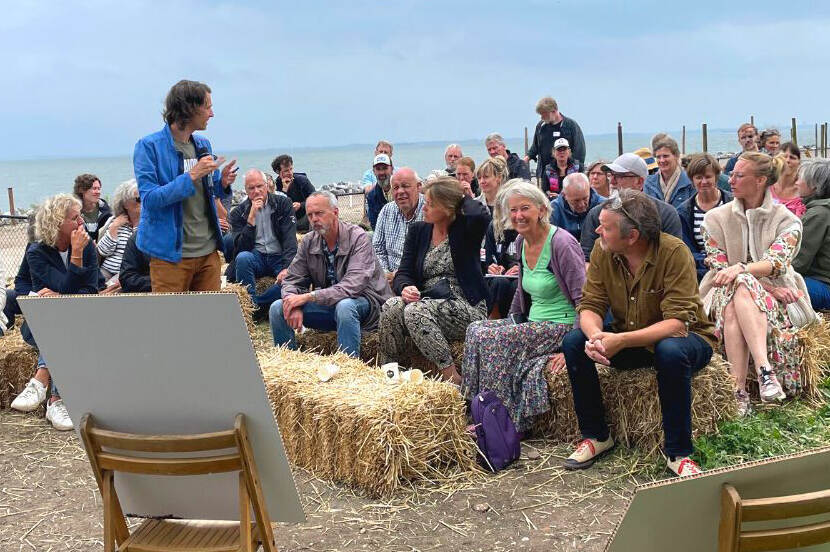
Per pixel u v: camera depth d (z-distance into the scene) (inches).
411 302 204.2
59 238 224.7
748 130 453.1
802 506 70.1
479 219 202.8
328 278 227.5
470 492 156.2
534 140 456.1
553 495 153.0
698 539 72.8
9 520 153.6
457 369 207.9
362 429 156.6
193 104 201.3
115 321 91.2
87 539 145.2
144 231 201.9
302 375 179.2
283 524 146.0
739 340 185.5
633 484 155.8
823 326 206.7
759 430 168.4
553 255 183.6
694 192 273.1
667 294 155.6
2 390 221.6
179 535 105.7
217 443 93.6
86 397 98.1
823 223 213.5
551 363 179.6
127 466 97.6
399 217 266.2
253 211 304.8
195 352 90.1
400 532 141.5
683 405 152.3
